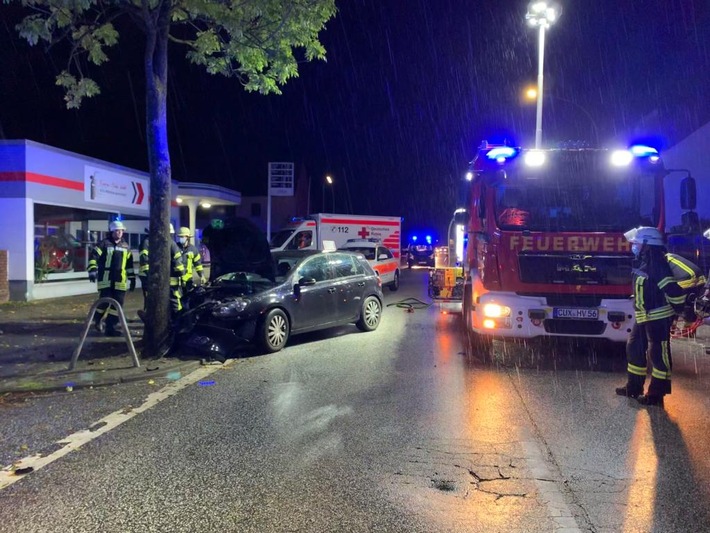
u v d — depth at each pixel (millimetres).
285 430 5355
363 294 10914
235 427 5438
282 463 4562
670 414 5828
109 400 6383
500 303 8031
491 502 3908
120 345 9109
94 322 10742
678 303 6016
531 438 5133
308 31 9453
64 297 15461
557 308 7895
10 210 14078
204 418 5723
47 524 3582
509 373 7605
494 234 8180
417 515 3723
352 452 4797
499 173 8227
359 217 20703
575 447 4914
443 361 8367
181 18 9469
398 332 11023
